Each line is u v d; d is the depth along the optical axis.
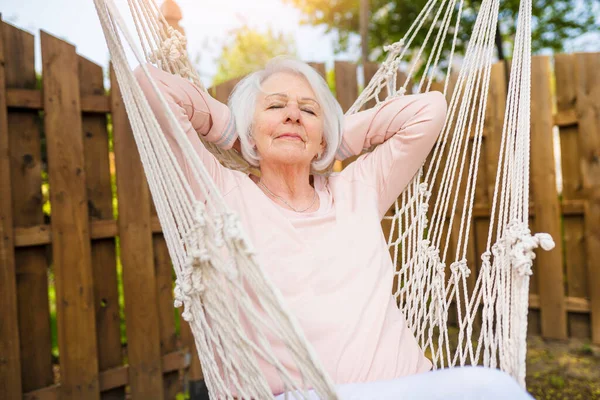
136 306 2.15
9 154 1.86
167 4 1.52
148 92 1.07
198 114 1.18
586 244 2.74
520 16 1.21
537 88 2.78
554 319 2.83
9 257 1.83
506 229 1.08
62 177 1.96
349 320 1.02
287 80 1.23
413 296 1.27
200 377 2.33
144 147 1.02
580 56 2.69
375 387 0.84
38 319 1.94
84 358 2.00
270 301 0.73
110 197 2.14
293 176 1.23
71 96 1.98
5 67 1.87
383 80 1.52
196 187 1.11
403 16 6.18
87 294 2.01
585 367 2.48
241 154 1.33
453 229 2.95
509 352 0.98
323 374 0.68
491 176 2.88
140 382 2.15
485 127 2.89
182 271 0.96
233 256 0.80
